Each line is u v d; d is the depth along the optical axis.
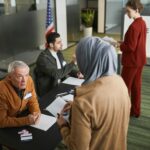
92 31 8.15
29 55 5.58
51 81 2.64
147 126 2.95
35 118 1.77
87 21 7.53
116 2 7.61
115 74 1.14
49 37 2.66
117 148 1.17
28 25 5.41
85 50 1.09
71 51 6.33
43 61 2.61
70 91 2.28
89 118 1.01
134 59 2.62
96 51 1.07
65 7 6.34
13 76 1.84
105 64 1.08
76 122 1.02
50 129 1.69
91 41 1.10
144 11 4.55
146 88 4.05
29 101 1.98
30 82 2.00
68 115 1.25
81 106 1.00
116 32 7.96
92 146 1.11
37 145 1.53
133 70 2.69
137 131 2.85
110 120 1.07
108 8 7.84
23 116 1.91
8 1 5.04
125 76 2.74
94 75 1.09
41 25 5.82
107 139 1.11
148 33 4.57
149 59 4.86
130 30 2.51
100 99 1.02
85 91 1.05
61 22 6.25
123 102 1.12
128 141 2.67
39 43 5.88
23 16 5.21
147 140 2.69
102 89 1.04
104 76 1.10
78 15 7.32
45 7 5.91
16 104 1.89
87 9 8.04
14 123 1.72
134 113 3.06
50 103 2.06
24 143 1.55
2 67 4.68
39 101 2.10
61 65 2.77
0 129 1.71
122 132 1.18
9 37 4.95
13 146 1.53
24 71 1.86
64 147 2.32
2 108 1.81
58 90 2.33
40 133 1.64
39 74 2.67
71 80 2.58
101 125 1.06
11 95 1.86
